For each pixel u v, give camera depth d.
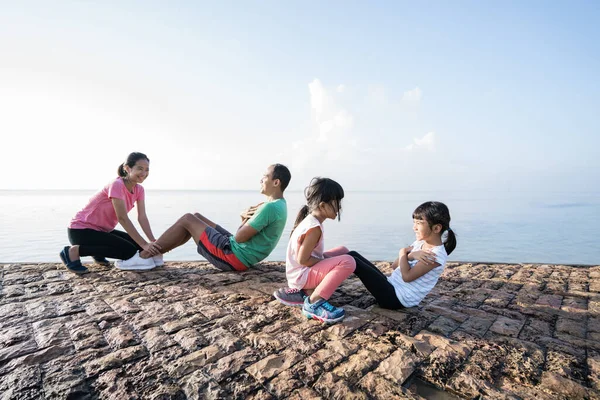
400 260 2.39
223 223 15.77
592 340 1.88
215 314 2.20
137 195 3.55
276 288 2.83
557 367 1.58
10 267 3.45
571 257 9.03
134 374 1.46
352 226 17.08
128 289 2.75
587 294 2.73
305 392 1.36
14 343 1.73
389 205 42.91
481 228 16.27
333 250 2.66
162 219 17.12
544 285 3.03
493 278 3.30
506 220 20.92
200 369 1.52
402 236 13.18
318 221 2.20
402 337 1.87
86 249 3.23
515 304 2.49
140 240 3.38
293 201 49.06
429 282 2.33
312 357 1.64
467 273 3.52
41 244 9.16
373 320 2.14
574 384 1.43
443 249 2.28
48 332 1.87
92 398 1.29
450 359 1.64
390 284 2.31
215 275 3.27
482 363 1.61
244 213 3.66
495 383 1.45
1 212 21.73
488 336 1.92
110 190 3.19
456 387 1.42
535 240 12.08
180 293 2.65
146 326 1.99
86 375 1.45
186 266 3.68
